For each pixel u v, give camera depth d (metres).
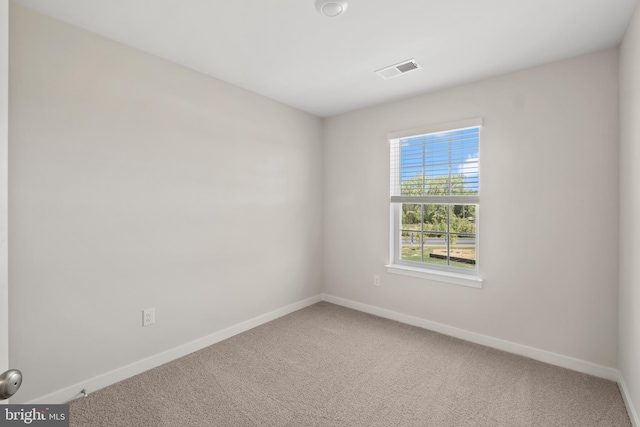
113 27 1.98
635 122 1.75
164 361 2.43
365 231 3.57
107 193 2.11
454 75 2.66
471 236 2.92
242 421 1.78
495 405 1.93
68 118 1.93
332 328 3.11
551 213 2.42
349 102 3.35
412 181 3.24
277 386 2.13
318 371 2.32
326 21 1.91
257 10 1.80
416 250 3.29
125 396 2.01
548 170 2.43
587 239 2.28
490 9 1.77
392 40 2.12
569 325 2.36
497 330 2.69
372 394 2.04
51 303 1.89
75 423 1.75
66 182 1.93
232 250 2.93
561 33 2.01
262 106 3.18
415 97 3.16
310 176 3.78
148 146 2.32
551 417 1.82
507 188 2.61
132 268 2.24
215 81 2.75
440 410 1.88
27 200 1.79
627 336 1.93
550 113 2.41
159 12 1.82
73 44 1.95
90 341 2.05
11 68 1.72
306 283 3.77
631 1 1.68
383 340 2.84
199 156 2.64
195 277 2.64
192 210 2.60
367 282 3.57
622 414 1.85
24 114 1.77
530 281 2.52
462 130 2.90
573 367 2.34
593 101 2.24
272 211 3.32
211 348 2.68
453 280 2.91
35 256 1.82
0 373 0.71
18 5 1.74
